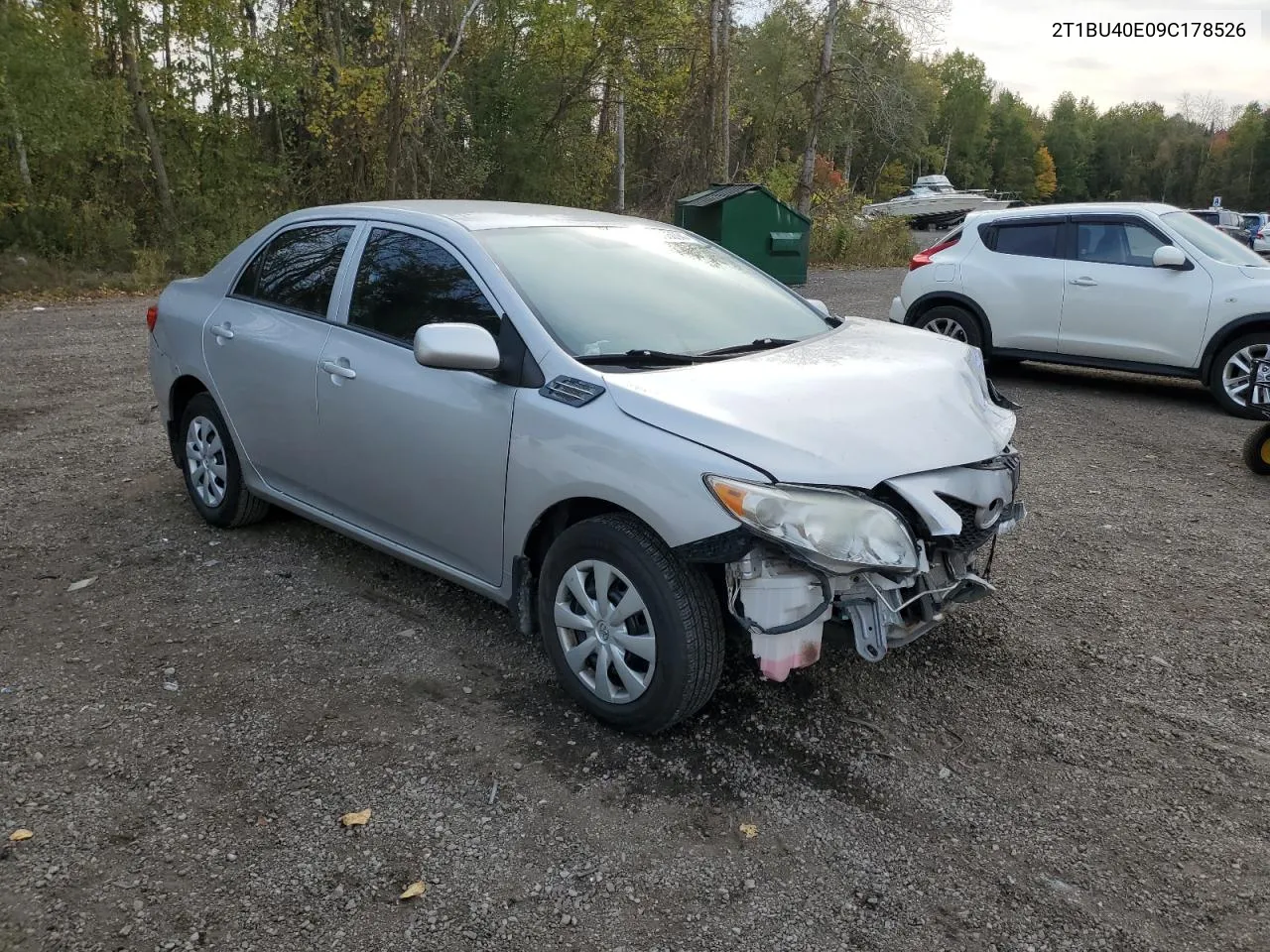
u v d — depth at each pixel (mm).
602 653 3305
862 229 28875
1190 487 6359
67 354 10211
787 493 2867
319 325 4363
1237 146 93250
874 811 2982
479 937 2465
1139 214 8930
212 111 20609
